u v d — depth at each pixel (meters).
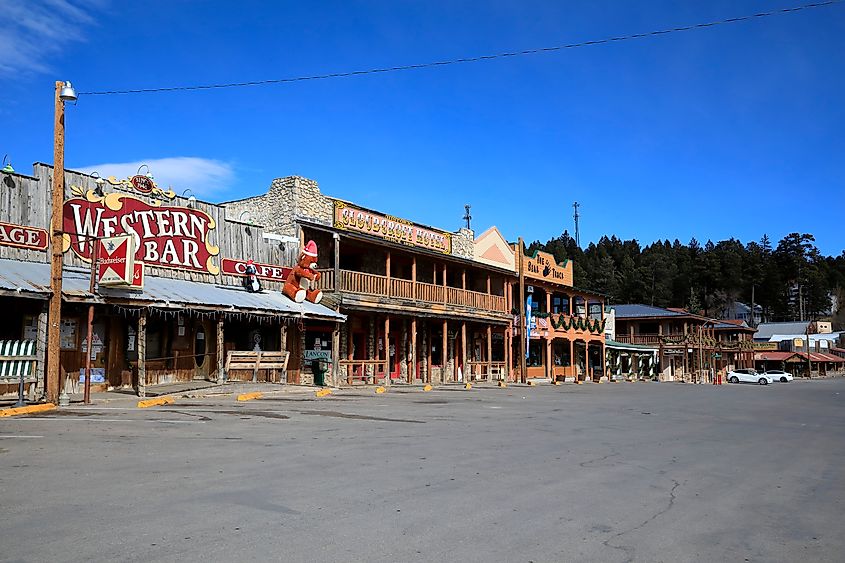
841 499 7.80
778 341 96.19
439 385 30.75
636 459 10.13
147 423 12.25
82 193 19.44
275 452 9.39
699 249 159.38
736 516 6.82
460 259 34.12
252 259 24.48
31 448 9.17
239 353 21.06
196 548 5.07
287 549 5.13
